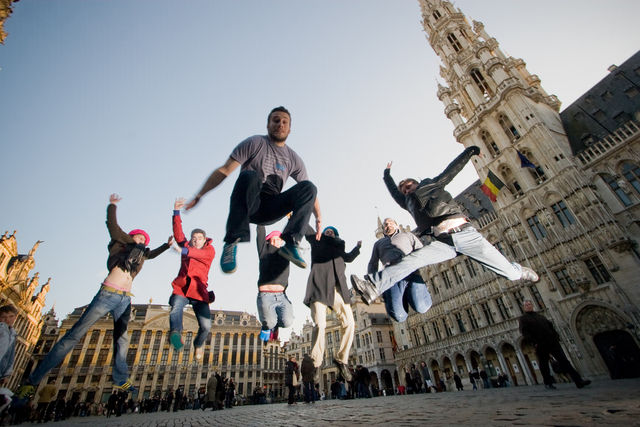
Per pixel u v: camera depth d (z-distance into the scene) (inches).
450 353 1376.7
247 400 1776.6
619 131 1017.5
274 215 137.9
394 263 191.6
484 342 1226.0
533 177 1147.3
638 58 1143.0
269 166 143.3
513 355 1133.7
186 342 2532.0
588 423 66.4
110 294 174.9
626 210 893.8
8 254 1611.7
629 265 842.2
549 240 1044.5
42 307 2154.3
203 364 2490.2
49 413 880.9
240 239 115.5
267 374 2832.2
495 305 1214.9
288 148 154.9
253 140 142.9
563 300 969.5
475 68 1553.9
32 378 151.8
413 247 224.2
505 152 1238.3
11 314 187.6
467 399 191.0
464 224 197.8
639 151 904.9
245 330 2783.0
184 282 211.5
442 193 208.2
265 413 233.8
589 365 879.1
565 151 1077.1
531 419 79.0
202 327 213.6
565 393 178.2
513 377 1115.9
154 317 2546.8
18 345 1865.2
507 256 1176.8
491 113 1341.0
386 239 233.8
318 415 160.4
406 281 219.8
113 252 188.9
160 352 2436.0
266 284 199.0
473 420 87.0
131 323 2463.1
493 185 1215.6
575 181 996.6
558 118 1314.0
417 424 89.0
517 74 1504.7
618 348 833.5
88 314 167.2
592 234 930.7
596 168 990.4
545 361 281.4
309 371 425.7
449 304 1416.1
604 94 1173.7
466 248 190.2
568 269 970.7
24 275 1780.3
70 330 160.2
